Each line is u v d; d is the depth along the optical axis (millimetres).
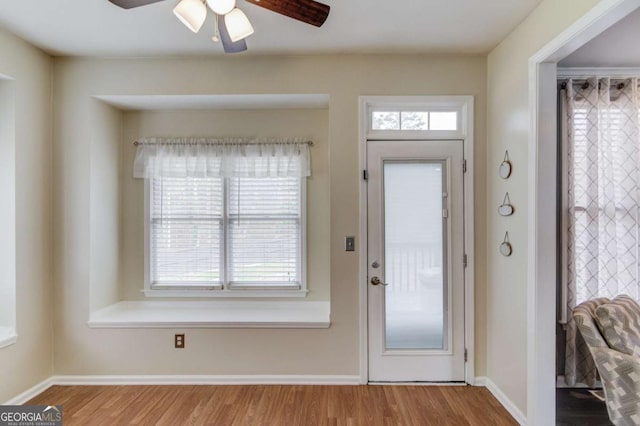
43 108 2705
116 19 2238
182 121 3236
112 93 2797
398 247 2826
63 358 2787
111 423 2291
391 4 2084
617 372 1927
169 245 3258
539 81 2123
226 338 2793
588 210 2684
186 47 2627
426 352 2797
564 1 1870
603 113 2707
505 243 2471
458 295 2791
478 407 2469
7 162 2473
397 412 2404
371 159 2799
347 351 2787
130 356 2795
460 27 2355
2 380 2391
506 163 2455
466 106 2775
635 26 2164
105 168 3004
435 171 2822
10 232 2479
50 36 2461
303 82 2785
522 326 2285
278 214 3250
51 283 2779
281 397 2596
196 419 2328
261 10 2139
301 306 3215
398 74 2771
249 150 3188
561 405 2551
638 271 2660
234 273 3246
